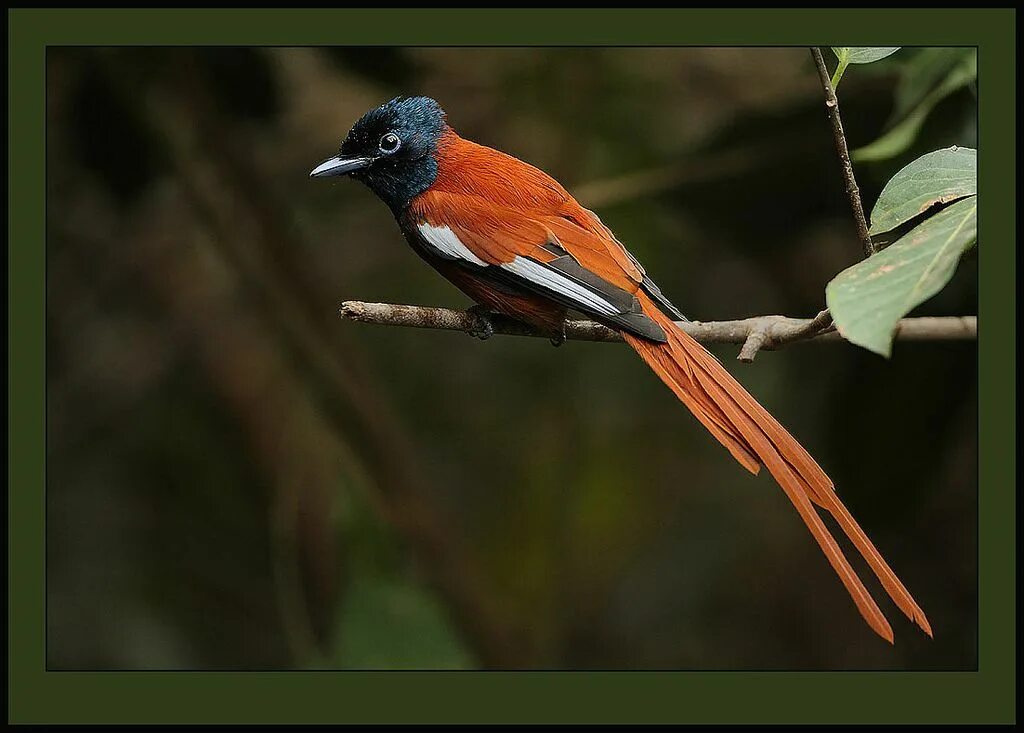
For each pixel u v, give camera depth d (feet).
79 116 34.42
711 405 23.34
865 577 39.34
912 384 31.81
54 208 38.91
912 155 29.76
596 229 26.76
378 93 39.45
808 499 21.94
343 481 36.96
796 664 39.19
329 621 35.70
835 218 33.86
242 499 38.50
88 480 38.04
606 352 41.75
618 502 41.93
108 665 35.70
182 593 37.29
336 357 37.42
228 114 35.81
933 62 28.50
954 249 16.75
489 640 37.93
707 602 40.65
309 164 39.60
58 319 38.91
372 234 40.83
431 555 37.01
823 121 32.89
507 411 42.04
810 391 36.68
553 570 41.47
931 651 37.68
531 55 37.88
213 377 38.96
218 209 36.29
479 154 28.22
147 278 39.50
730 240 35.14
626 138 38.34
